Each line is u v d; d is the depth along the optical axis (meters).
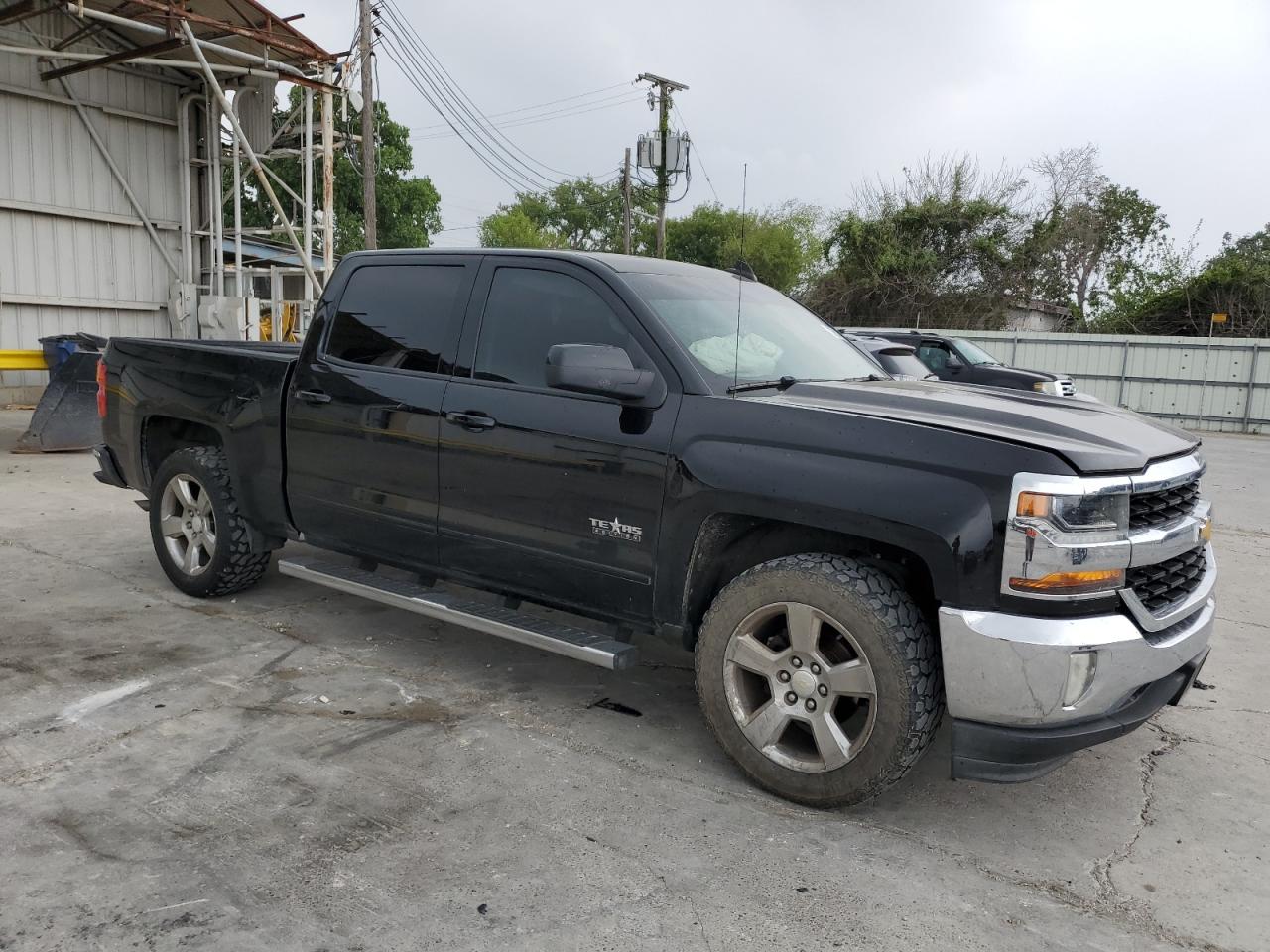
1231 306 29.89
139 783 3.27
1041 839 3.16
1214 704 4.44
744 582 3.29
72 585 5.56
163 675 4.25
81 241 14.24
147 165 14.81
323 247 14.64
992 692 2.88
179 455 5.22
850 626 3.07
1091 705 2.89
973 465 2.90
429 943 2.47
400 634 4.93
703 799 3.31
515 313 3.98
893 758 3.04
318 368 4.55
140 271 14.98
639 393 3.43
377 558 4.46
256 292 19.31
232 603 5.33
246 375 4.85
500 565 3.95
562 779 3.41
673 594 3.47
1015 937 2.61
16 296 13.62
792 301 4.77
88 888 2.66
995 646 2.84
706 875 2.85
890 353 8.49
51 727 3.69
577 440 3.63
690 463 3.35
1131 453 3.03
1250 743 4.01
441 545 4.13
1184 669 3.29
